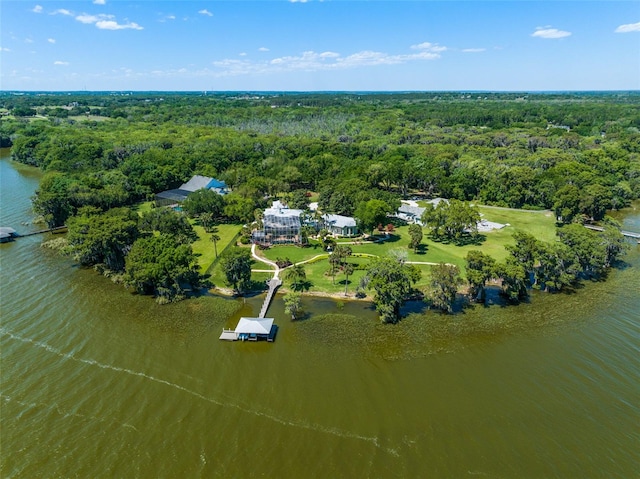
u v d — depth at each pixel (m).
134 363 59.12
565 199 118.00
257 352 62.00
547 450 44.75
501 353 61.66
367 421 48.88
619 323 69.25
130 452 44.59
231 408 50.84
